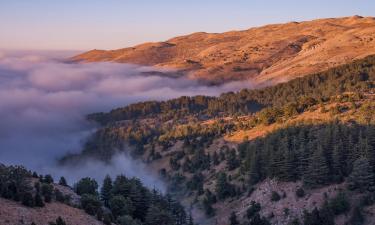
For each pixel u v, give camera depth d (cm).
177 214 13550
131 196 11731
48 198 9256
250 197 14638
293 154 14100
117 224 9631
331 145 13838
